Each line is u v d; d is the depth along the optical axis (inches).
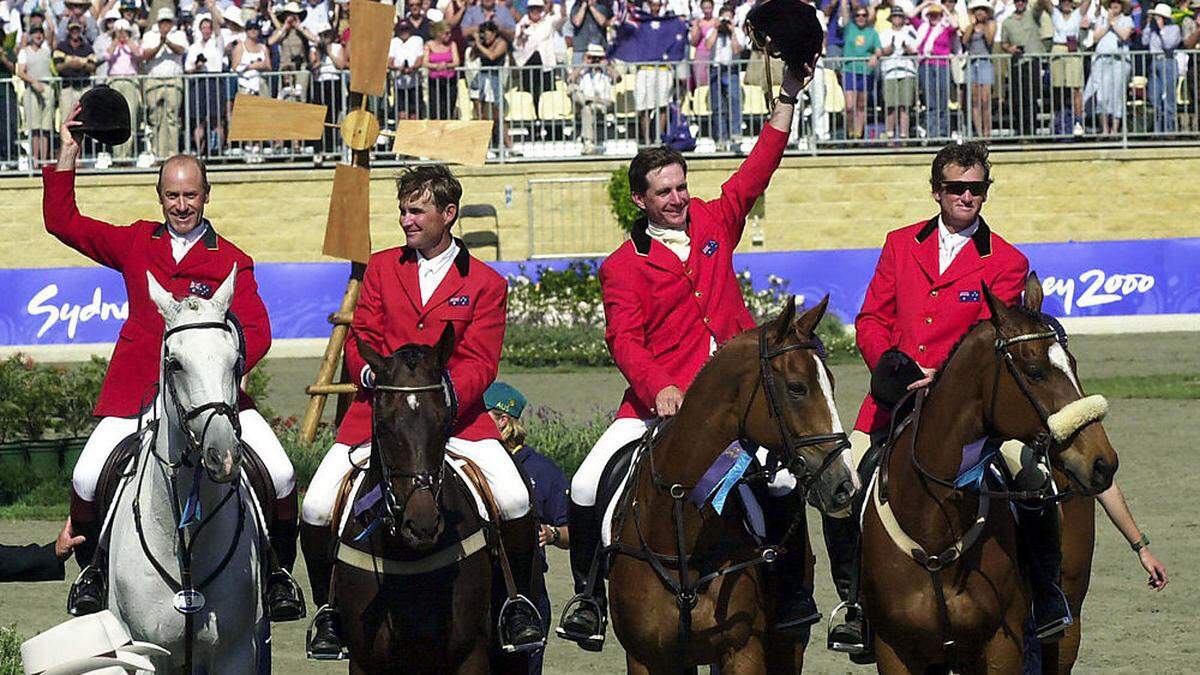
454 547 386.6
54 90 1477.6
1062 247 1448.1
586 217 1533.0
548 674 543.5
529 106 1537.9
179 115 1503.4
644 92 1518.2
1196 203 1540.4
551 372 1320.1
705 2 1535.4
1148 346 1362.0
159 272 423.8
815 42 441.7
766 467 370.3
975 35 1529.3
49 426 935.0
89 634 366.9
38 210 1481.3
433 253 406.3
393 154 1513.3
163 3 1517.0
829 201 1539.1
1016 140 1551.4
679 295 413.4
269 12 1509.6
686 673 418.9
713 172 1510.8
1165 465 899.4
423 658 387.9
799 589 393.4
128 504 396.8
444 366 369.4
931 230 424.8
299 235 1513.3
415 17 1503.4
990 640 386.6
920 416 386.3
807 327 360.2
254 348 423.5
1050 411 353.1
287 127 890.1
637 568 392.2
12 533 764.0
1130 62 1534.2
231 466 358.9
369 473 380.2
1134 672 530.0
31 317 1392.7
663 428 397.7
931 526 382.0
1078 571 434.3
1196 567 682.8
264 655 417.4
